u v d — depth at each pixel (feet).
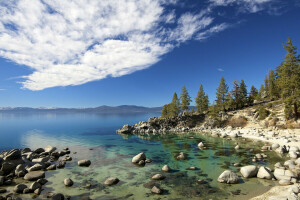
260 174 60.95
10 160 79.05
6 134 219.41
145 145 136.46
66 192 55.01
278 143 118.83
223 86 264.11
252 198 46.91
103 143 148.05
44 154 103.65
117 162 88.43
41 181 61.72
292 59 172.04
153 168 78.13
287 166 70.95
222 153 101.96
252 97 317.63
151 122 254.27
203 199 48.44
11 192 54.65
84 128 287.48
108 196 52.06
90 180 64.85
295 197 41.09
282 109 194.80
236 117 223.71
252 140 139.95
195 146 126.52
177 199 49.16
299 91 159.02
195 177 65.72
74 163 86.99
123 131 220.43
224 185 57.11
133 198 50.57
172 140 158.20
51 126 331.77
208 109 289.12
